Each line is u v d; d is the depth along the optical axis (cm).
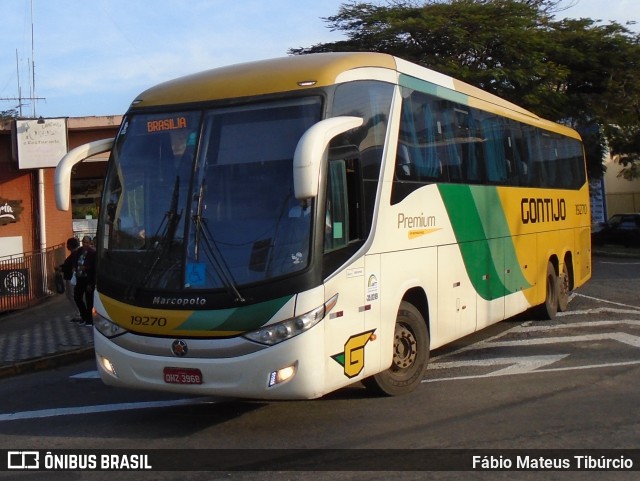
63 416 830
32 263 1947
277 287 660
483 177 1080
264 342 657
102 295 734
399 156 838
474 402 820
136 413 826
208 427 753
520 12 3052
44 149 2073
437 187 928
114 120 2177
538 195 1323
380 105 809
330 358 687
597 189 3834
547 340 1188
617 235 3591
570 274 1535
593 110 3241
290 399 669
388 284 795
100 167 2475
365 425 738
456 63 2853
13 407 894
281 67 749
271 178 689
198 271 681
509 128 1209
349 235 729
